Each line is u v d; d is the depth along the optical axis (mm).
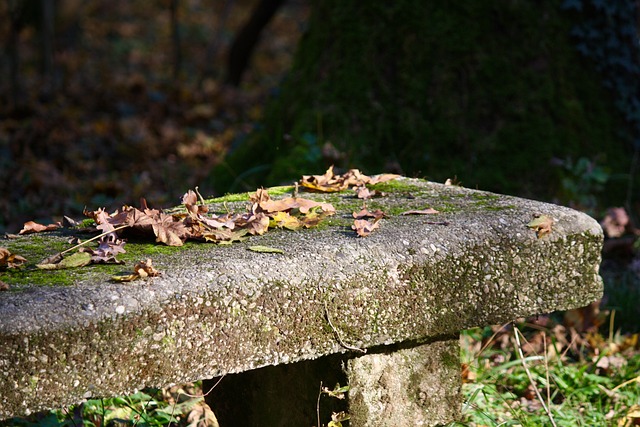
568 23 5688
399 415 2662
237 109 10086
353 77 5496
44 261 2355
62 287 2121
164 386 2148
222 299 2195
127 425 3072
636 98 5781
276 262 2318
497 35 5574
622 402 3498
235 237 2562
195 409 3236
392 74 5523
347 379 2539
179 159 7547
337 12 5625
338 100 5473
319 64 5648
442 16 5539
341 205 2961
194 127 9039
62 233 2717
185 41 18375
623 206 5535
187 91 10398
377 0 5547
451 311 2516
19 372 1979
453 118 5445
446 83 5480
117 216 2650
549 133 5484
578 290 2672
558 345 3955
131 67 15617
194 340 2170
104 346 2061
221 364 2211
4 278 2215
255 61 16844
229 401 3023
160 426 3086
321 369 2598
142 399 3232
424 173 5332
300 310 2303
